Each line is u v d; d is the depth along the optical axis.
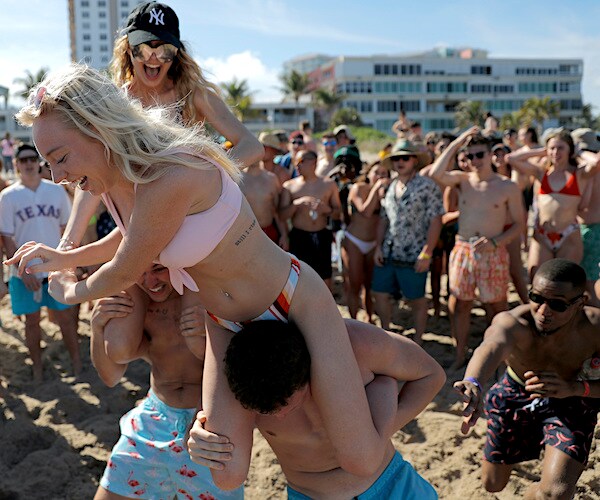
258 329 2.09
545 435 3.31
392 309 7.75
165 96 2.89
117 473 2.90
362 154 44.19
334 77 91.06
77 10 136.62
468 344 6.56
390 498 2.42
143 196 1.92
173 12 2.85
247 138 2.99
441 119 90.62
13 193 5.76
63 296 2.33
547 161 6.52
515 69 91.69
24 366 6.20
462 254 6.00
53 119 1.87
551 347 3.30
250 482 4.16
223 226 2.01
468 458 4.35
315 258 7.18
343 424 2.15
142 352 2.90
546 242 6.44
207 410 2.20
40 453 4.44
